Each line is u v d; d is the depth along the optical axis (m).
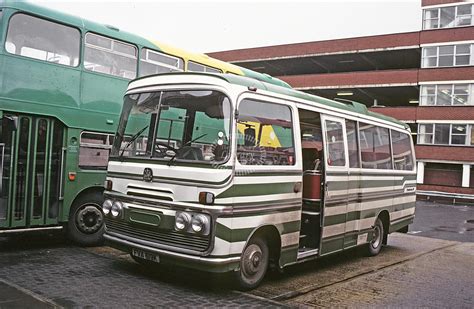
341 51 43.50
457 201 35.31
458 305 6.72
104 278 6.79
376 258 10.08
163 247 6.25
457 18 38.97
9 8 8.13
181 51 11.09
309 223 7.94
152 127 6.88
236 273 6.36
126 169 6.88
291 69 51.41
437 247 12.22
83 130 9.13
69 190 8.91
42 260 7.77
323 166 7.90
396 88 42.00
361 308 6.25
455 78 38.59
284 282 7.39
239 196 6.16
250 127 6.47
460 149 38.28
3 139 8.05
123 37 9.88
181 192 6.19
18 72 8.21
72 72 8.98
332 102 8.62
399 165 11.30
